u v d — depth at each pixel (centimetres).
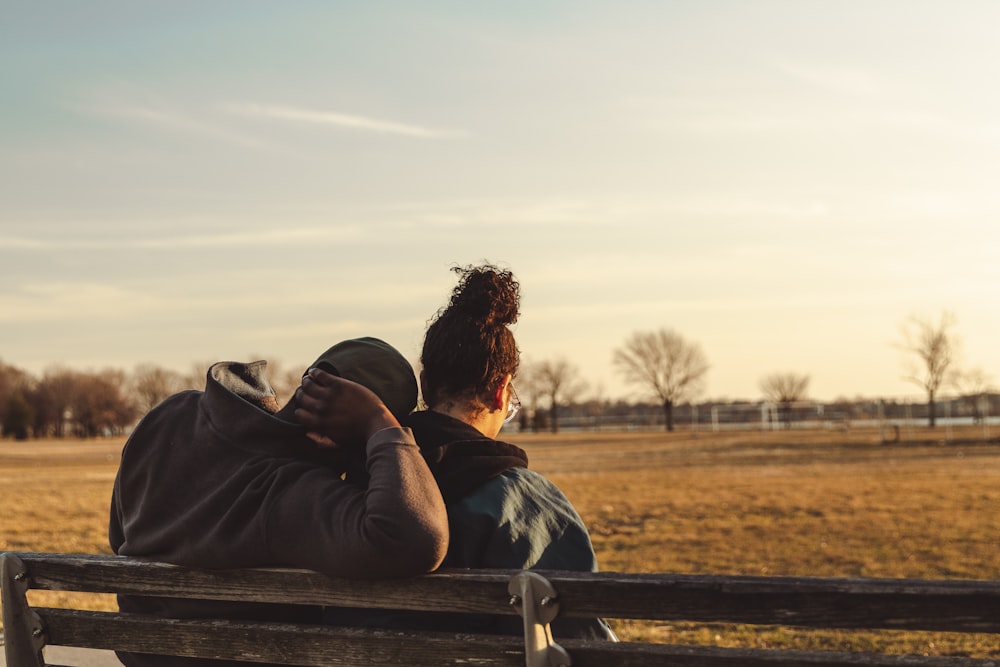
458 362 250
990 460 4012
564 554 235
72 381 12788
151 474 240
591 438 8681
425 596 210
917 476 3108
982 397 8544
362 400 233
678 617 189
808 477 3172
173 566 235
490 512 229
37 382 12850
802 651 181
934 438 6269
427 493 212
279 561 221
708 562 1420
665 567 1382
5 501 2623
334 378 235
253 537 220
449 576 207
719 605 186
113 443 10000
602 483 3122
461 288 257
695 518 1986
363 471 239
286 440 232
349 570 208
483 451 238
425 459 232
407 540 203
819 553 1477
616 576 194
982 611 168
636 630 845
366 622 229
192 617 241
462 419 253
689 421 12294
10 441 10925
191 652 236
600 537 1712
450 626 227
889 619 174
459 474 233
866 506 2128
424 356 256
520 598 201
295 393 245
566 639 201
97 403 12662
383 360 248
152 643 240
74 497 2788
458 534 228
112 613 248
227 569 229
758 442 6612
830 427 9419
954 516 1903
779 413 10994
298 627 222
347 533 207
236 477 228
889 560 1396
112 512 264
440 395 256
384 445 218
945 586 170
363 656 216
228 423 235
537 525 233
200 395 253
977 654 765
